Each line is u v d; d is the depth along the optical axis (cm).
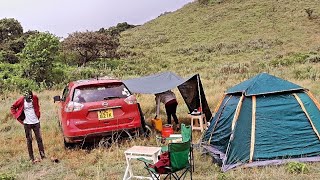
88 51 3644
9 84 2117
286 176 588
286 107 697
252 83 727
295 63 2756
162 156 557
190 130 644
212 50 4281
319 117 700
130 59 4019
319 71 2067
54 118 1227
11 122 1209
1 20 4566
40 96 1780
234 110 725
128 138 869
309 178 579
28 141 768
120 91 861
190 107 1045
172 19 6419
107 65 3459
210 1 6800
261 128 685
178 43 4919
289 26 4819
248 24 5244
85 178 653
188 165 548
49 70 2445
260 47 4106
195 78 1005
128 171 624
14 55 3266
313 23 4769
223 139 738
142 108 1266
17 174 696
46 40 2467
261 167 650
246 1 6412
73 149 841
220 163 684
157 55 4294
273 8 5681
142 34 5766
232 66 2867
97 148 839
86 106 814
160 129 936
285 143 680
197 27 5603
